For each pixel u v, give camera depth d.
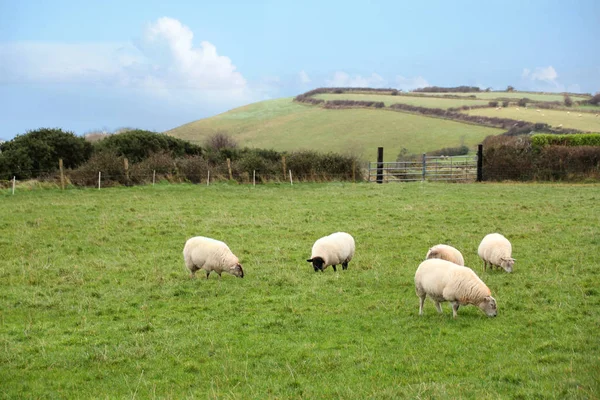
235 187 33.91
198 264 14.12
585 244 17.31
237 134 83.75
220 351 9.41
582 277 13.56
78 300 12.51
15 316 11.47
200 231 20.41
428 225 21.34
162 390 8.04
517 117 72.06
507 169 40.41
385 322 10.82
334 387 7.93
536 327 10.25
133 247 18.00
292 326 10.67
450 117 78.31
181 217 22.97
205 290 13.18
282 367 8.73
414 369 8.49
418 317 11.07
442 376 8.24
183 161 36.41
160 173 35.34
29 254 17.00
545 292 12.39
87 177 32.69
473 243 18.08
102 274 14.82
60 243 18.33
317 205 26.75
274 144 75.25
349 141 71.94
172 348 9.55
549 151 40.09
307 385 8.02
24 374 8.62
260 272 14.82
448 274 10.74
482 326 10.36
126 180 33.41
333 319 11.05
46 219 21.97
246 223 21.86
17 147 35.22
